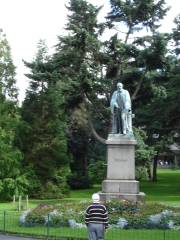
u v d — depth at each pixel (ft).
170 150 228.63
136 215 82.12
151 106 180.86
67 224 81.92
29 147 165.58
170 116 178.70
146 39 169.78
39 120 166.81
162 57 162.91
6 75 191.21
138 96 175.83
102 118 184.96
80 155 223.30
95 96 172.76
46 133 167.12
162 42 161.58
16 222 88.94
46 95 168.55
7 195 151.43
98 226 54.08
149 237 71.77
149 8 170.91
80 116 206.69
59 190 164.55
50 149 165.89
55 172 165.58
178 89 169.07
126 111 100.22
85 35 165.37
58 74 168.14
